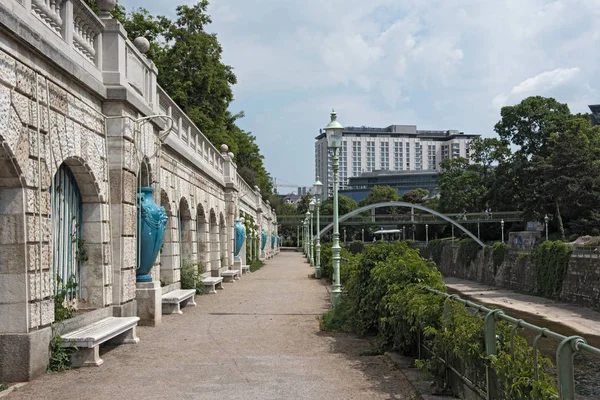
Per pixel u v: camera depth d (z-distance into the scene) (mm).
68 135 9469
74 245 10586
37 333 8180
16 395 7391
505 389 5555
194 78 38719
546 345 11781
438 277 10641
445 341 7195
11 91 7570
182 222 20000
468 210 83750
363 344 11281
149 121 13445
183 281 19281
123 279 11445
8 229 7910
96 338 8992
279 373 8836
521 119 70125
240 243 31312
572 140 59781
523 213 65312
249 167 67250
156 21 39156
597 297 33125
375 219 97625
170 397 7453
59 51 8859
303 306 17594
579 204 58656
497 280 50438
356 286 12625
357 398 7461
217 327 13289
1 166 7680
